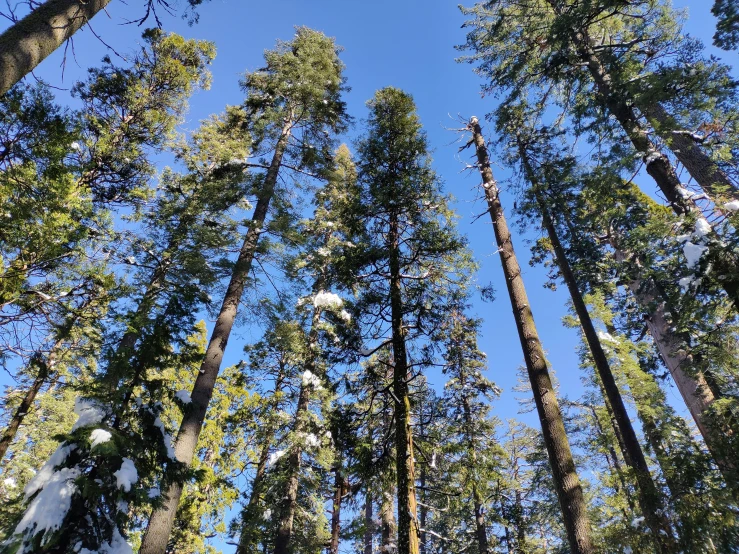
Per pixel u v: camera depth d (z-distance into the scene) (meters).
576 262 14.91
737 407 7.85
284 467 13.09
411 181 10.42
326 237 17.17
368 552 19.08
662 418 11.51
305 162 14.66
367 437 9.70
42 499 5.11
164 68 14.25
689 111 8.10
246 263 11.48
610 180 9.43
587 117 9.67
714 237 7.05
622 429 9.42
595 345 10.88
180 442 8.59
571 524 7.30
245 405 15.55
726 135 8.02
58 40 4.70
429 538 20.52
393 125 12.04
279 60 15.26
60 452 5.65
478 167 13.80
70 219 7.77
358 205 10.72
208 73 15.45
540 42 11.98
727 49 8.05
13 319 7.70
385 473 9.24
